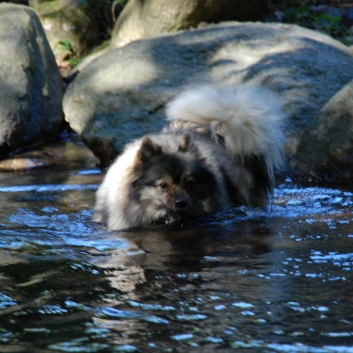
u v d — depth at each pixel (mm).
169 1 24156
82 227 12500
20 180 16469
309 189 15141
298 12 26969
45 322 7570
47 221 12820
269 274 9125
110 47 25984
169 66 19891
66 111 19516
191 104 13953
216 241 11188
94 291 8586
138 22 25062
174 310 7848
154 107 18609
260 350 6742
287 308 7824
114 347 6891
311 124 16641
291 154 17141
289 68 19031
